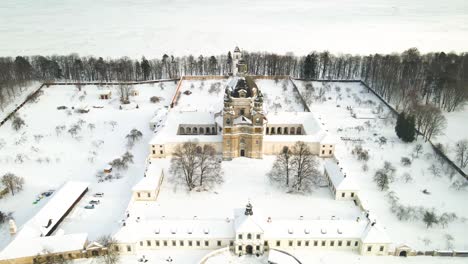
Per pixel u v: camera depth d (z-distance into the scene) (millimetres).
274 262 117250
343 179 149875
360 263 121188
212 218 139875
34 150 187750
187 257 123938
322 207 146125
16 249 117812
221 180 159500
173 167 163625
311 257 123438
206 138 180500
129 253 124250
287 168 156000
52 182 163000
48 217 133250
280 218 139625
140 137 198500
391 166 172375
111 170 170625
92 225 136875
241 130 173000
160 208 145125
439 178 165750
